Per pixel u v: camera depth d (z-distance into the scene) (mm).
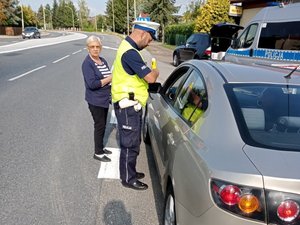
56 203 3398
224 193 1849
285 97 2549
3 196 3490
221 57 11258
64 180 3898
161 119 3525
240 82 2688
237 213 1817
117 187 3791
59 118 6438
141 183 3777
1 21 60469
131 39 3344
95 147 4484
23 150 4750
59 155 4621
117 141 5297
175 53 16906
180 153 2473
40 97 8227
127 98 3436
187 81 3363
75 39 42594
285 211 1751
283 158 1949
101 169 4230
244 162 1924
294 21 7637
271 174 1803
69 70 13352
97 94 4246
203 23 24375
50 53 20734
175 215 2439
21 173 4023
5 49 22062
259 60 8672
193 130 2488
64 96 8445
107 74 4289
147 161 4539
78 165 4328
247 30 9336
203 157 2092
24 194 3543
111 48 28422
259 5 17031
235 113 2344
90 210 3301
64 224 3053
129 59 3277
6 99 7887
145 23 3297
